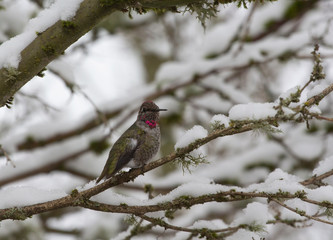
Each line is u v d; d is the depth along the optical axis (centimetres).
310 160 1184
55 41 540
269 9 1343
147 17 1385
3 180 1117
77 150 1165
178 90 1383
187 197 565
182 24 1602
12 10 911
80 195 559
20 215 548
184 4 560
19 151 1147
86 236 1121
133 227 656
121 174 596
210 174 1167
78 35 545
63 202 555
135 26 1364
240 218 596
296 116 501
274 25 1322
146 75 1742
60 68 952
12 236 986
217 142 1435
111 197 585
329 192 527
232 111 502
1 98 546
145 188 674
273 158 1194
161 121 1352
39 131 1151
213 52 1324
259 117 493
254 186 590
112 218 1145
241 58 1264
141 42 1698
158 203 571
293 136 1246
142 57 1759
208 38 1359
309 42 1219
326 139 1223
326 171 605
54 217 1197
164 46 1720
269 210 698
